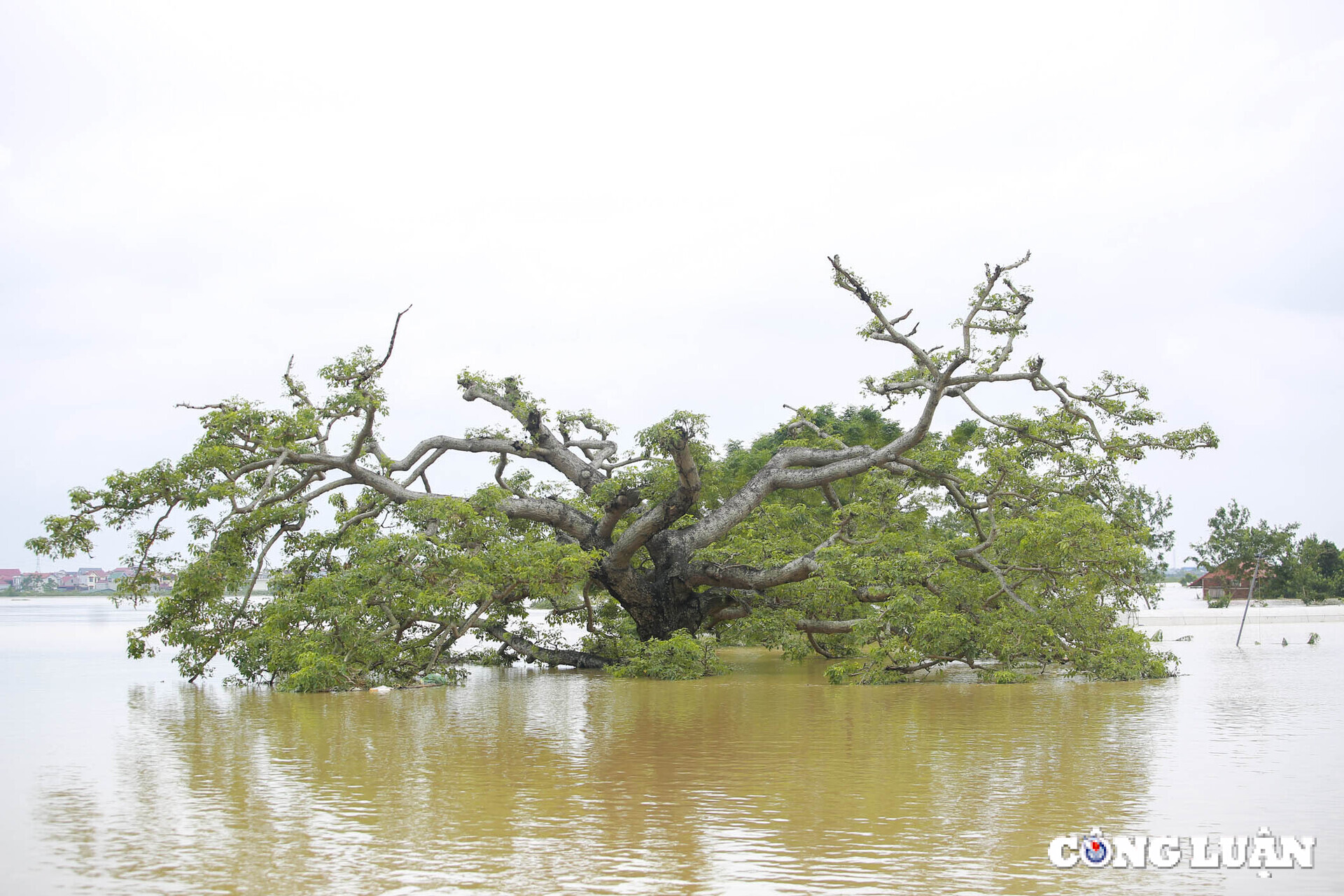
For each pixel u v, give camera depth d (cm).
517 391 3222
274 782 1216
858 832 980
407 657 2514
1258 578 7919
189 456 2614
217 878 838
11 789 1179
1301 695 2100
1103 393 3014
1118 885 823
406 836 966
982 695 2175
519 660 3294
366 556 2470
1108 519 3025
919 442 2969
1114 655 2506
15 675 2731
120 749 1459
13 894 798
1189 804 1087
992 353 3036
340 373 2761
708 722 1745
